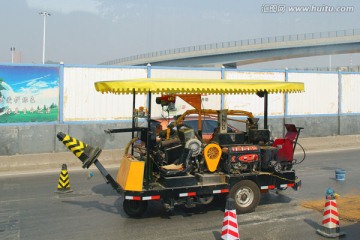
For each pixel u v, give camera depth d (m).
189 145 7.34
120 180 7.30
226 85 7.12
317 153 16.06
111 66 15.06
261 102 18.00
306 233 6.51
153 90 6.69
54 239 6.23
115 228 6.76
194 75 16.61
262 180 7.69
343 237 6.33
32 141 13.47
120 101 15.20
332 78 19.64
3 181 10.56
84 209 7.91
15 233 6.50
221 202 8.32
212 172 7.55
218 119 7.96
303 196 8.90
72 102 14.46
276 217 7.36
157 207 8.03
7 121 13.47
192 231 6.60
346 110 20.12
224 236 5.84
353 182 10.48
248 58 57.88
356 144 18.81
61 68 14.23
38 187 9.85
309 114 19.09
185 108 16.56
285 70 18.41
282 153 8.09
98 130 14.70
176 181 7.07
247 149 7.65
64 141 7.19
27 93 13.73
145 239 6.23
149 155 6.99
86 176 11.27
